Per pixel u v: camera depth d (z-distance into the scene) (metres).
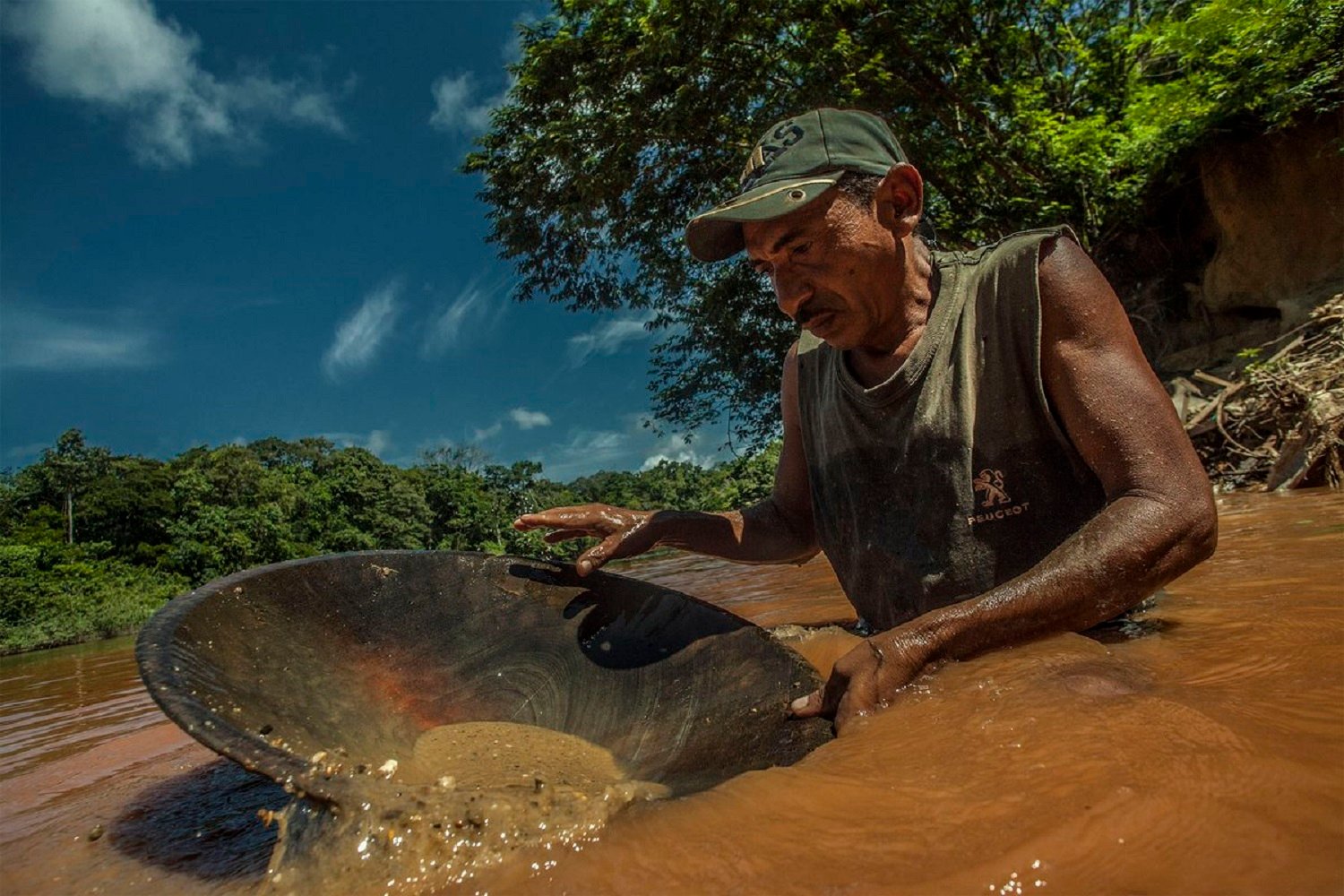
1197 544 1.49
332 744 1.43
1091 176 12.05
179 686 1.22
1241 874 0.69
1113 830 0.80
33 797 1.85
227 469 68.31
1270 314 12.98
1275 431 8.06
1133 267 14.68
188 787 1.75
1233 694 1.13
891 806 0.96
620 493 113.94
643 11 11.75
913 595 1.90
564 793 1.10
